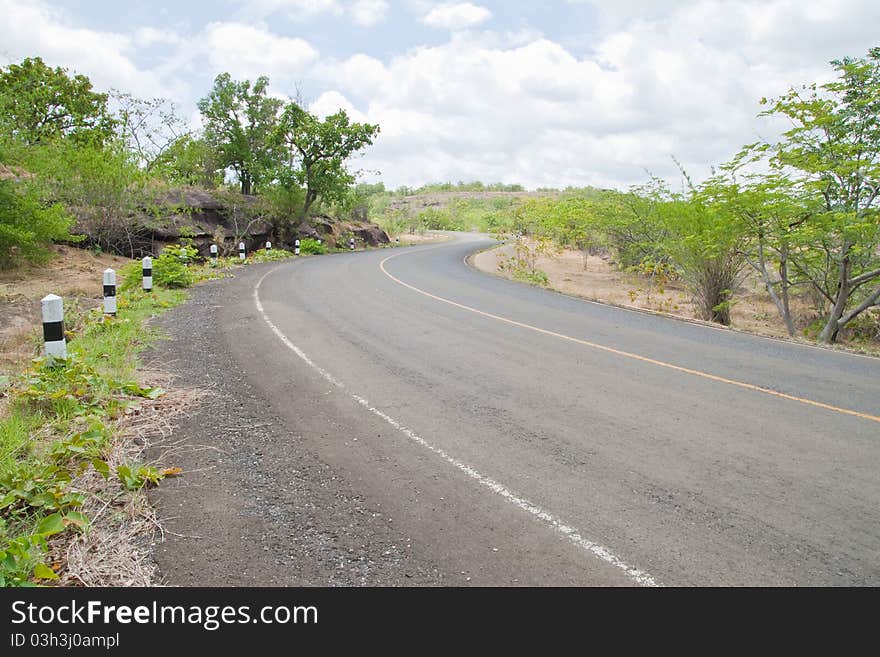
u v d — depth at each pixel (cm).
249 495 413
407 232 5962
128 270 1561
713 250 1422
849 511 399
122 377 655
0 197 1486
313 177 3209
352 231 3872
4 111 1756
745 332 1095
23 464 433
